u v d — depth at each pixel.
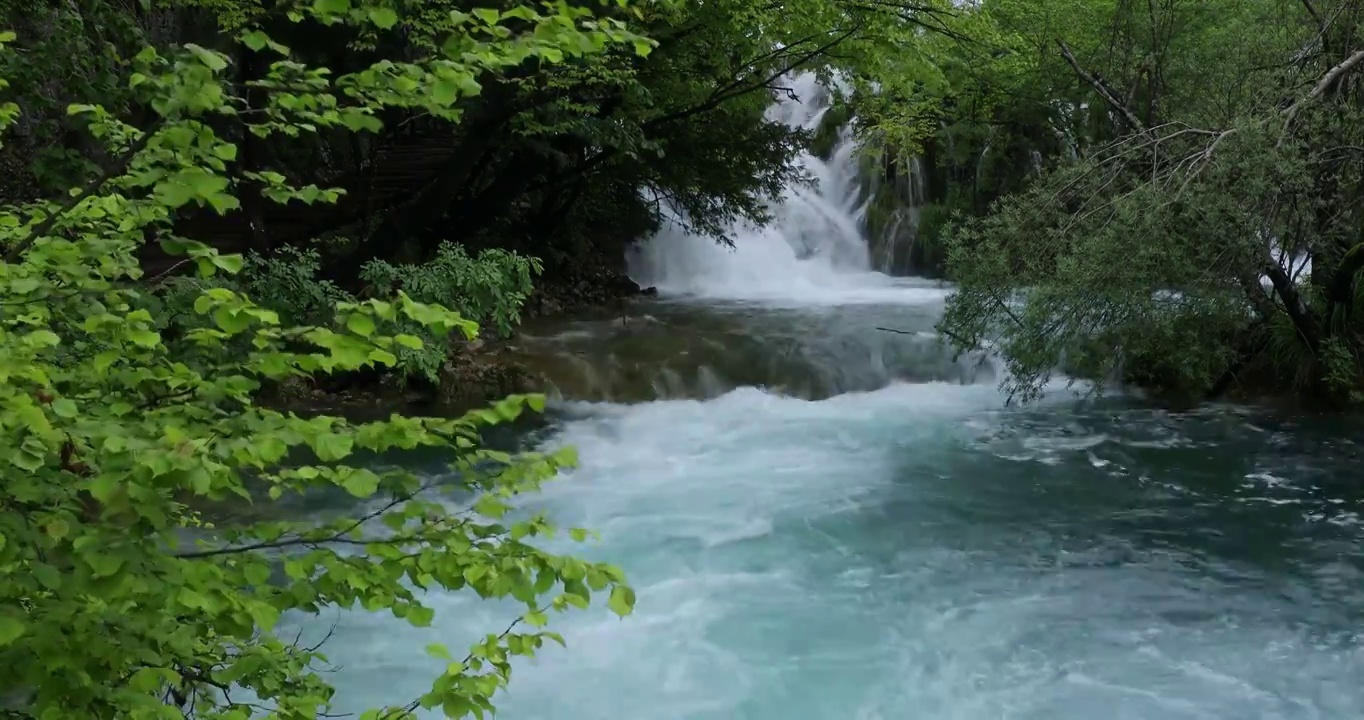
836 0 13.23
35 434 2.35
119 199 3.30
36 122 9.17
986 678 6.43
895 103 19.33
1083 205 11.09
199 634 2.96
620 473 10.37
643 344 14.69
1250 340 12.80
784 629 7.05
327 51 11.82
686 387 13.37
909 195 23.61
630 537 8.65
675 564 8.12
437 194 13.45
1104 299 10.66
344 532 2.81
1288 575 7.91
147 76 2.56
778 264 22.69
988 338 12.45
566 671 6.45
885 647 6.82
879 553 8.38
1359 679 6.39
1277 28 12.46
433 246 16.34
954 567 8.11
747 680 6.38
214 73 2.74
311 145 15.55
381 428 2.56
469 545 2.69
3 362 2.29
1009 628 7.09
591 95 14.98
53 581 2.18
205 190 2.53
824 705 6.12
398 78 2.64
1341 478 9.99
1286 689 6.28
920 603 7.47
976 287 11.44
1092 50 17.44
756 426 12.09
